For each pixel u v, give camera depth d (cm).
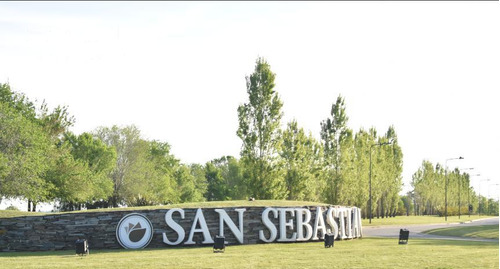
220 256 2803
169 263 2461
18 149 4966
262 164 6650
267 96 6662
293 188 8169
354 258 2647
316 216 4159
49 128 5997
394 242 4003
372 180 9538
